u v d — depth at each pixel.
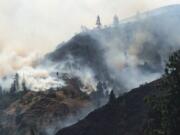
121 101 159.00
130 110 148.12
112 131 143.25
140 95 155.38
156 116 30.84
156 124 30.77
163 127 29.61
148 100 31.03
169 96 29.77
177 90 29.62
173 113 29.33
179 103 29.45
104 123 152.38
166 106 29.66
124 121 142.62
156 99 30.67
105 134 145.50
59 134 165.25
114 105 158.75
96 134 148.75
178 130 29.16
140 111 141.38
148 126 31.31
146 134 31.55
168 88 30.06
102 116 158.00
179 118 29.12
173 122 29.19
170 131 29.23
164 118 29.67
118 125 143.25
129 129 134.00
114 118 150.62
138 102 149.12
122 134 134.00
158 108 30.09
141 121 131.12
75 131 159.75
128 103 154.38
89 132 152.62
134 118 138.62
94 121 158.38
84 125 159.50
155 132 30.12
